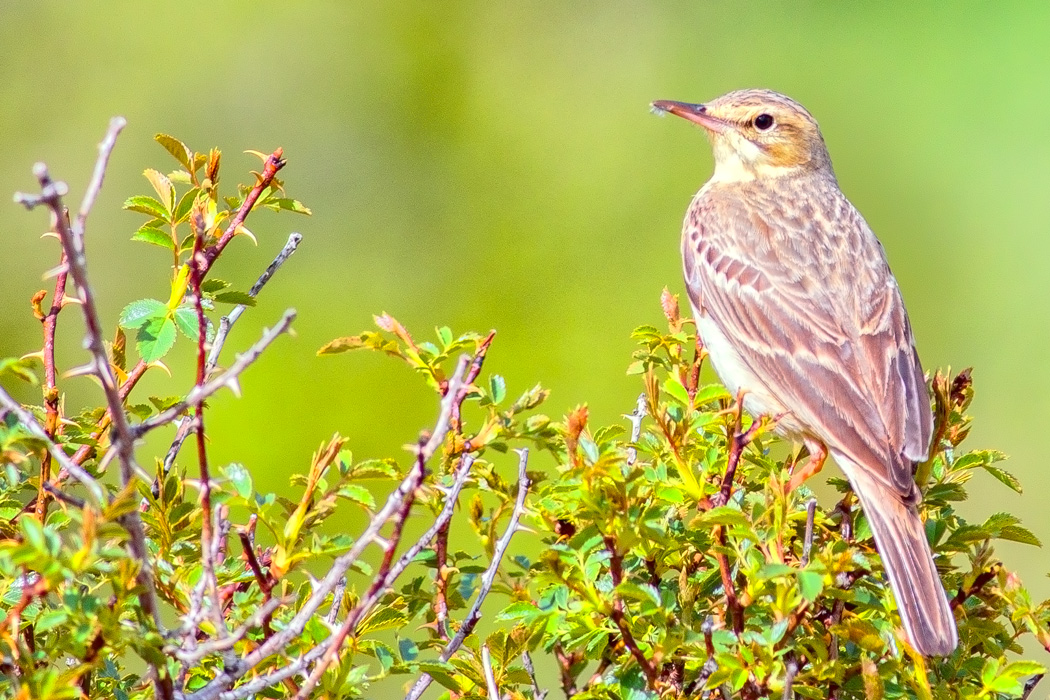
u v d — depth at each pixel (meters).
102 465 6.55
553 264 21.22
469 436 8.20
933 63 26.62
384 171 22.72
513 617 7.35
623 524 6.89
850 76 26.56
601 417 19.03
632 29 24.89
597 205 22.16
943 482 9.07
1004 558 21.31
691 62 25.62
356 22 23.62
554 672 13.61
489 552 8.26
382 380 18.12
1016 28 26.53
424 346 7.94
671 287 20.75
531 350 19.91
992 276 24.91
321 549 6.92
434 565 8.26
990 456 8.60
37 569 5.75
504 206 22.12
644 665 7.05
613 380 19.33
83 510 6.04
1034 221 25.25
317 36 23.45
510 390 19.45
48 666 6.81
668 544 7.55
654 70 24.86
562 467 7.52
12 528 7.35
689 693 7.96
